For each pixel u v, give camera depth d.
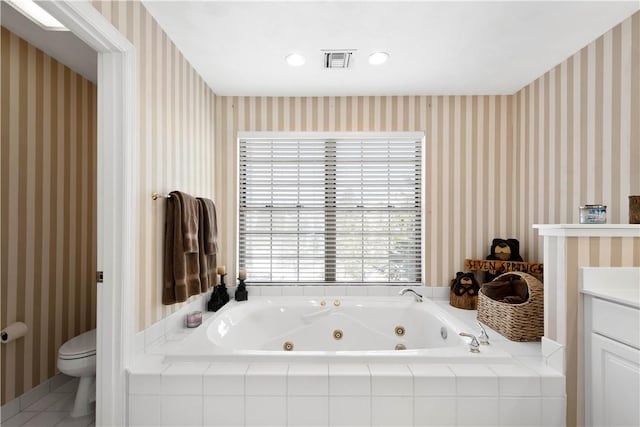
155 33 1.76
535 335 1.85
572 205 2.11
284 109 2.79
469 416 1.46
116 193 1.46
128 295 1.49
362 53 2.11
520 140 2.67
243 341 2.29
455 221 2.78
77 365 1.72
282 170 2.83
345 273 2.85
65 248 2.25
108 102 1.46
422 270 2.82
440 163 2.78
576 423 1.49
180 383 1.46
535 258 2.48
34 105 2.03
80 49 2.06
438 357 1.58
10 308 1.86
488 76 2.43
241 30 1.86
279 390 1.46
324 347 2.47
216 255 2.51
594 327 1.46
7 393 1.81
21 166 1.94
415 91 2.70
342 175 2.83
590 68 1.97
